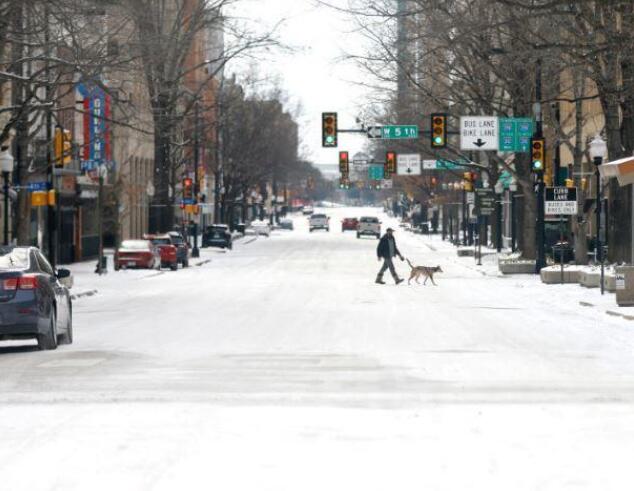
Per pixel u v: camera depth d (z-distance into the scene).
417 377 29.55
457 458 18.17
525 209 102.69
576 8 59.56
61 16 66.88
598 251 99.19
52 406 23.97
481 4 61.09
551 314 56.44
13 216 99.50
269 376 29.81
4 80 63.16
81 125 123.25
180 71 112.31
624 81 66.75
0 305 36.59
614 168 54.75
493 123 97.00
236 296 73.56
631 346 39.25
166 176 131.50
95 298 73.12
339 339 42.19
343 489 15.85
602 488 15.96
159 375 30.02
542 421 21.95
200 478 16.56
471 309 60.31
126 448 18.97
